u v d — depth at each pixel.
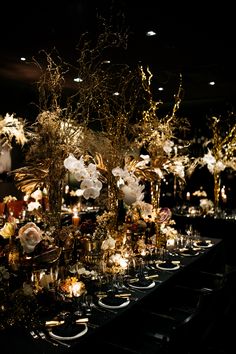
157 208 4.35
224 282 2.98
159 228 4.27
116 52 4.99
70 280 2.63
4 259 2.53
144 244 3.97
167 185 10.84
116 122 3.52
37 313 2.36
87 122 2.83
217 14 3.88
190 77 6.32
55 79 2.81
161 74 6.11
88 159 3.20
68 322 2.22
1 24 4.12
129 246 3.76
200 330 2.50
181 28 4.25
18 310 2.26
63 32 4.37
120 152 3.46
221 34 4.40
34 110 8.11
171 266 3.61
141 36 4.48
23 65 5.61
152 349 2.63
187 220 7.63
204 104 9.10
